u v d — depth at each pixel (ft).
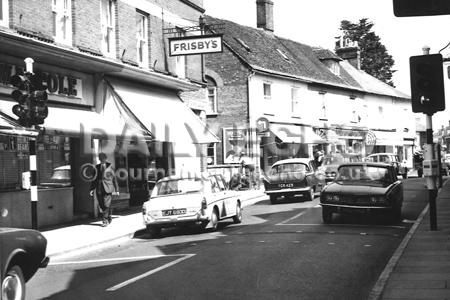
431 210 41.24
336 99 140.67
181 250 37.14
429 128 41.04
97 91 60.23
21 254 21.91
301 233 42.55
